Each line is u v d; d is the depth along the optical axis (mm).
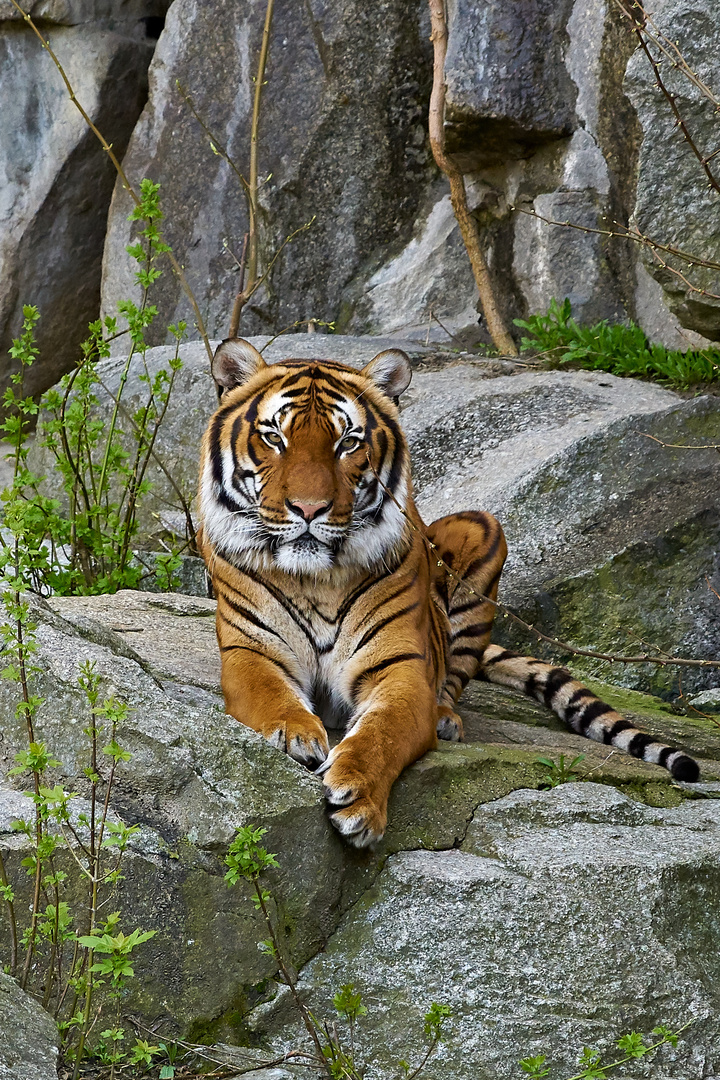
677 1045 6246
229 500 7797
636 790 8219
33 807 6039
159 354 17344
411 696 7328
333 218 20500
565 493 12828
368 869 6652
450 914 6473
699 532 11961
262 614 7773
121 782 6305
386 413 8141
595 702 9773
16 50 21594
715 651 11586
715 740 10195
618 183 17531
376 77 20203
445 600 9711
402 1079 5926
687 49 14203
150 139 21516
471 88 17828
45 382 22547
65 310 22297
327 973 6293
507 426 14461
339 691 7883
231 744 6453
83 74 21578
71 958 5766
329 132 20422
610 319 17688
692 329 14859
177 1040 5871
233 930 6113
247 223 20828
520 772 7773
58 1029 5258
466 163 19031
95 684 6242
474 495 13266
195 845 6168
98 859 5605
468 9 17953
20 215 21656
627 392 15094
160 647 8984
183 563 13773
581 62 17625
